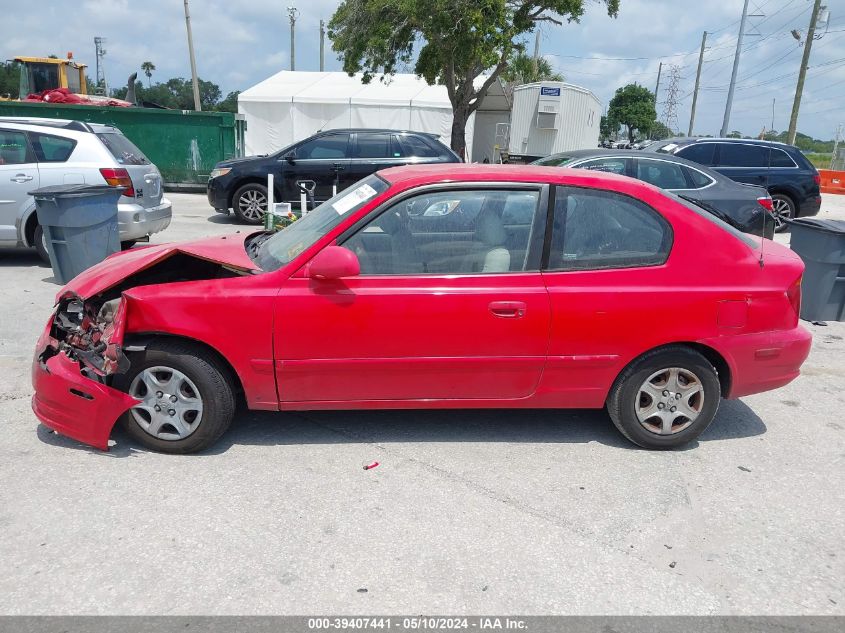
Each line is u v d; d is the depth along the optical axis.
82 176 7.79
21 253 9.05
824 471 3.85
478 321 3.64
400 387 3.76
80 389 3.59
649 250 3.81
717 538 3.16
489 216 3.74
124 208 7.98
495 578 2.82
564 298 3.67
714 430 4.36
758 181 12.39
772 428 4.42
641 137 67.12
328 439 4.02
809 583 2.87
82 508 3.22
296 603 2.64
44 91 18.22
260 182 12.09
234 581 2.75
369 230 3.69
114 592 2.67
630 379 3.85
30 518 3.13
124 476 3.53
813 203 12.66
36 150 7.81
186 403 3.69
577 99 21.19
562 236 3.75
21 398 4.46
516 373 3.77
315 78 27.67
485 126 30.22
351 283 3.61
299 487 3.47
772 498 3.54
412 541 3.05
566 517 3.28
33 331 5.79
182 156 16.70
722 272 3.81
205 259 3.83
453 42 18.12
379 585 2.75
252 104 25.03
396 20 19.08
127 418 3.71
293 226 4.32
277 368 3.64
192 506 3.27
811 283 7.10
